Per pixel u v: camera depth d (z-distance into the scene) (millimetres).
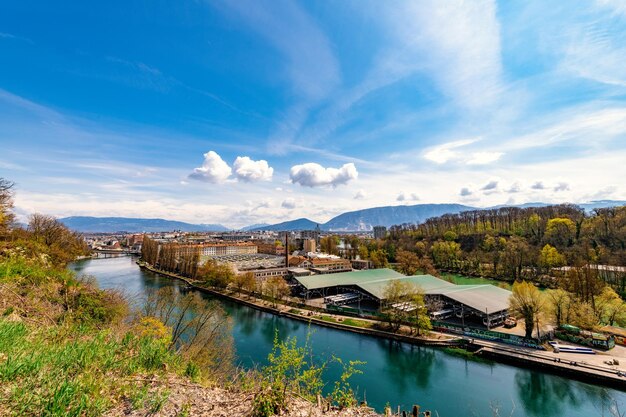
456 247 143500
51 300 20578
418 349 53656
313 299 92625
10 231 46188
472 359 49500
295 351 11188
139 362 12195
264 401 9281
